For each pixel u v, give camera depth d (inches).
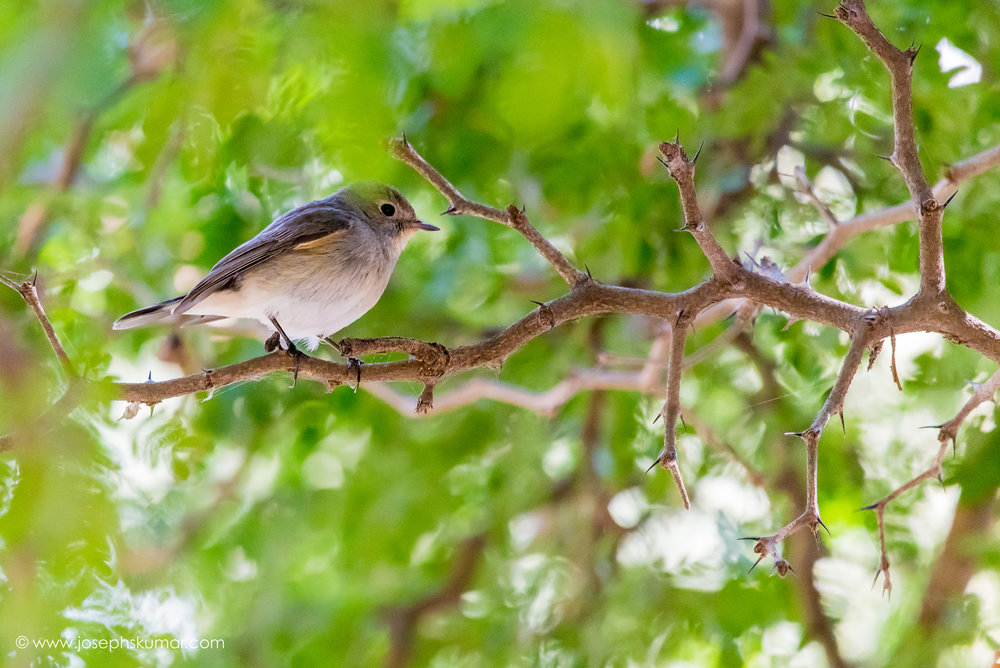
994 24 412.5
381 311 480.7
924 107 413.1
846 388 255.3
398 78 194.4
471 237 459.2
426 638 504.7
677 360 264.4
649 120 422.9
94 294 469.7
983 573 456.4
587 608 484.1
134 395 243.8
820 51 421.4
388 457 522.6
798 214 450.3
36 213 432.5
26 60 116.8
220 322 388.5
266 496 541.0
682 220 446.9
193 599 466.0
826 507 480.1
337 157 192.1
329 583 545.6
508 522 519.2
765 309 484.1
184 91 159.3
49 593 162.6
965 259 422.9
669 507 498.9
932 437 466.6
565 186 430.6
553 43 197.8
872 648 484.7
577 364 501.4
